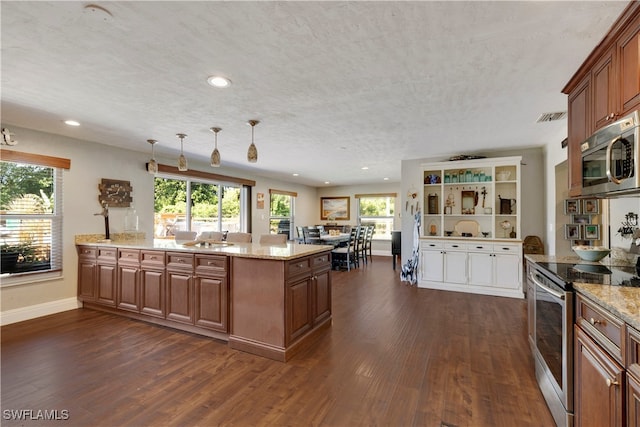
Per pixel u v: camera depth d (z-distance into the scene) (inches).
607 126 65.8
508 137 159.0
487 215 188.7
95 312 149.7
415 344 113.1
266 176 311.6
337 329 128.6
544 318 80.4
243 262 109.4
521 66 83.9
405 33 68.5
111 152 173.0
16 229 138.3
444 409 75.4
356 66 84.0
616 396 47.8
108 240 159.0
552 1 58.0
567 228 152.4
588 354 57.5
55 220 150.3
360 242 307.7
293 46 73.8
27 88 96.9
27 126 136.5
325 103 111.2
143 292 134.6
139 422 70.7
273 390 83.7
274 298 103.1
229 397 80.5
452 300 170.4
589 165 75.7
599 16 62.4
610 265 85.8
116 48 73.8
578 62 81.4
